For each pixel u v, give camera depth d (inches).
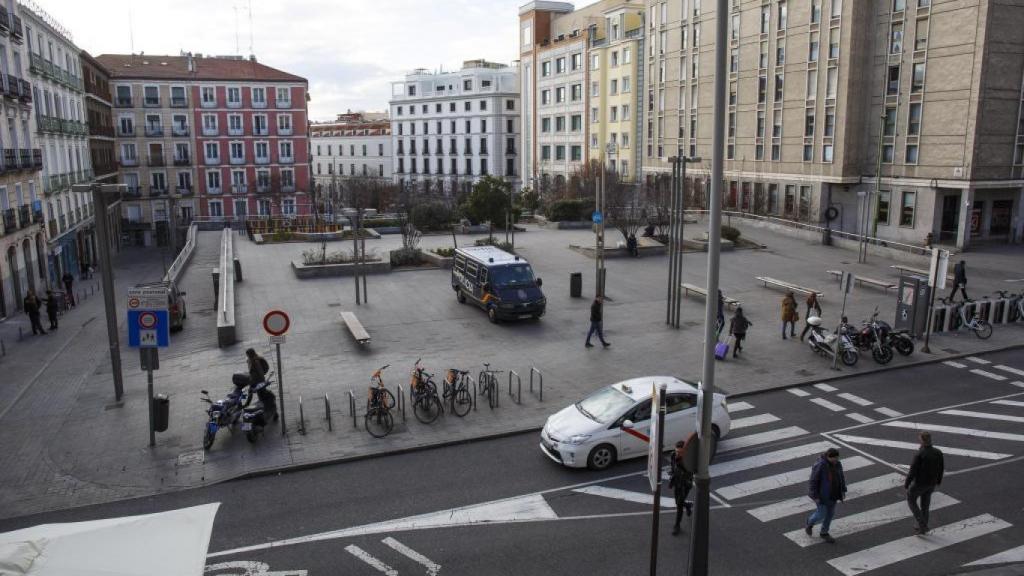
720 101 328.5
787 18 1921.8
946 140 1606.8
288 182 3100.4
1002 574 373.1
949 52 1584.6
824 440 554.6
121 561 255.0
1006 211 1697.8
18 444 564.4
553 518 438.0
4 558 243.4
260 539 414.3
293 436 566.6
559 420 525.0
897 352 783.7
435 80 4220.0
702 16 2244.1
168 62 3056.1
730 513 442.0
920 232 1686.8
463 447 551.2
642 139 2618.1
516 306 908.0
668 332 882.8
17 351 908.0
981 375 719.7
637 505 455.2
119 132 2861.7
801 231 1668.3
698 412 347.3
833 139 1812.3
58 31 1806.1
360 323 916.0
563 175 3134.8
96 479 499.2
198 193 2984.7
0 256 1217.4
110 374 753.0
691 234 1724.9
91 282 1745.8
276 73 3088.1
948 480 482.6
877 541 407.2
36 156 1464.1
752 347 817.5
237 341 847.7
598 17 2925.7
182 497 472.7
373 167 4707.2
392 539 413.4
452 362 760.3
